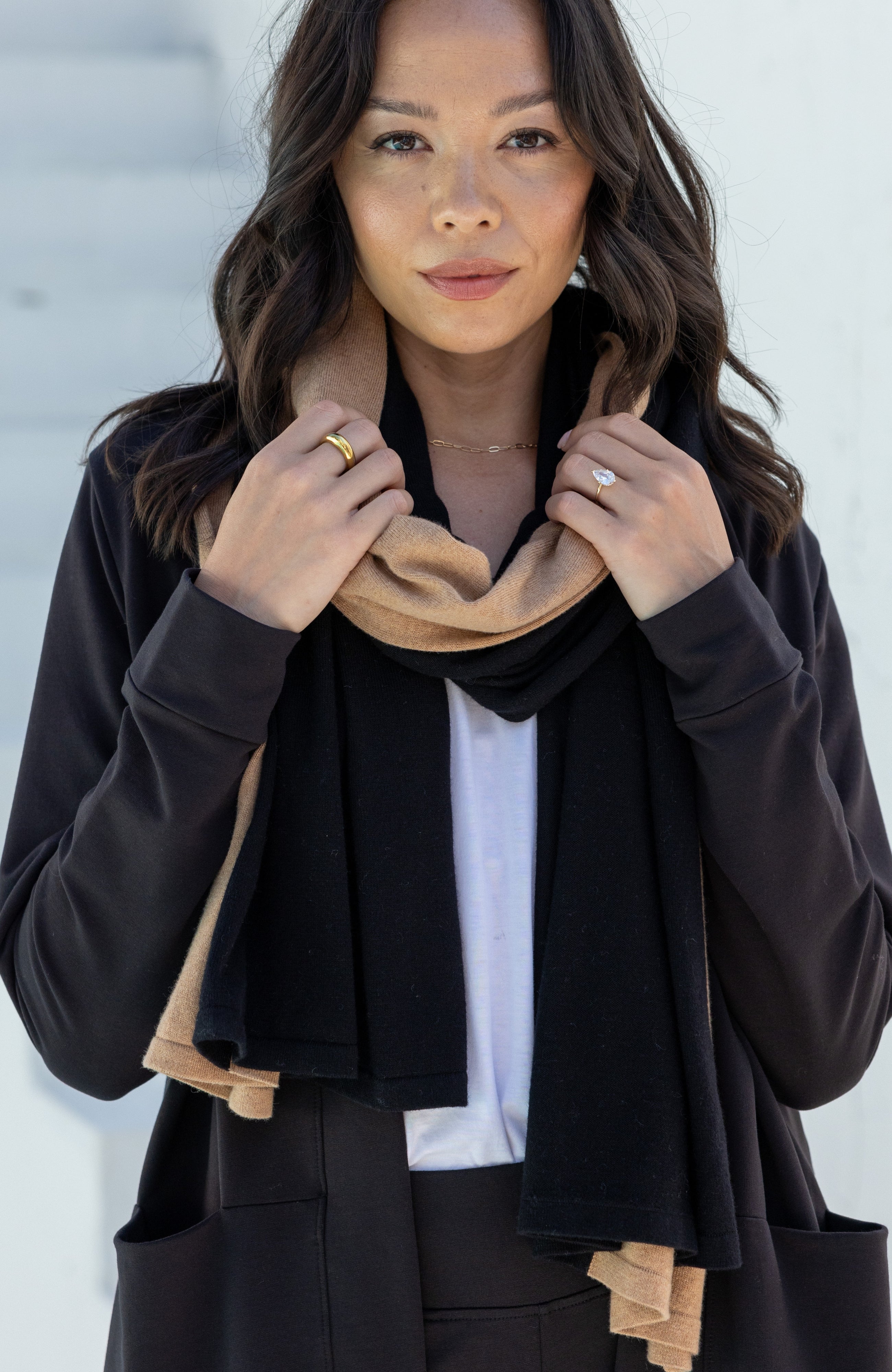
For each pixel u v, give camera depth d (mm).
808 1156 1382
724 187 2193
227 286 1348
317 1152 1172
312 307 1250
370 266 1202
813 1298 1218
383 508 1143
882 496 2234
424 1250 1159
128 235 2908
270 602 1118
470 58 1126
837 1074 1261
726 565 1174
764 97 2229
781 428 2262
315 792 1161
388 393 1288
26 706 2609
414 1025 1132
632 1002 1150
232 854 1159
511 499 1308
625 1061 1140
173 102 2988
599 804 1183
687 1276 1167
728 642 1126
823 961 1186
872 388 2232
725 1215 1120
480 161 1144
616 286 1275
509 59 1132
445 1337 1157
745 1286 1174
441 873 1158
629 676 1216
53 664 1312
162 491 1228
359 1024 1155
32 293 2873
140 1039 1214
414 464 1269
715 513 1189
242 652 1095
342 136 1167
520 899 1197
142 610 1257
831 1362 1212
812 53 2221
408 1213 1148
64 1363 2109
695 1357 1201
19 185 2881
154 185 2904
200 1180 1255
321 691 1184
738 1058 1224
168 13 3092
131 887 1133
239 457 1259
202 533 1226
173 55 3055
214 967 1096
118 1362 1237
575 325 1362
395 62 1136
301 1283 1157
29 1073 2234
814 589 1414
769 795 1140
